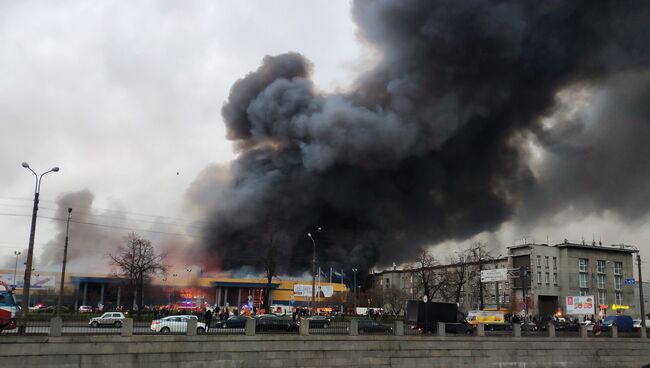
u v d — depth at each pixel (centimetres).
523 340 3975
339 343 3344
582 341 4222
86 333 2777
